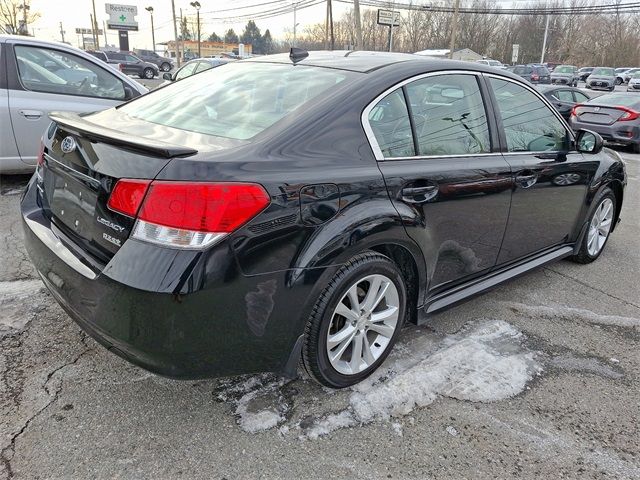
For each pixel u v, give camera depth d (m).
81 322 2.16
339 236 2.24
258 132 2.31
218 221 1.92
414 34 72.88
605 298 3.91
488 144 3.14
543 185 3.50
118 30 55.38
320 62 2.91
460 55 54.47
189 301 1.90
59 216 2.43
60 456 2.07
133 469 2.04
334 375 2.49
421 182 2.62
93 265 2.09
